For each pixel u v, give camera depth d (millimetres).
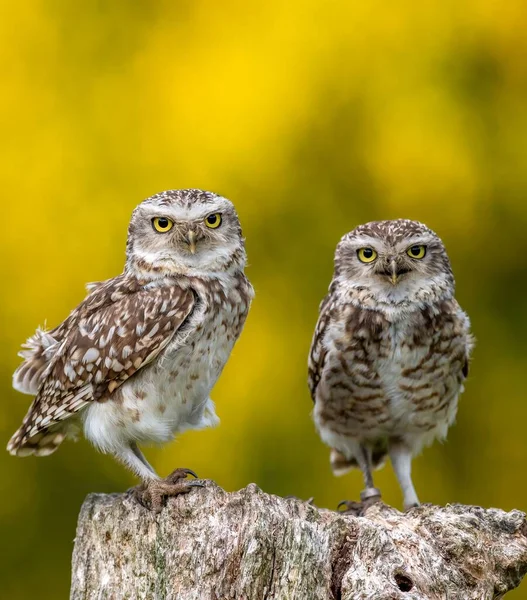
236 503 6566
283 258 13312
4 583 13430
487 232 13664
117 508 7016
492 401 13656
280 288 13234
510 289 13820
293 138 13297
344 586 6098
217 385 12977
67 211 13234
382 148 13430
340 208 13367
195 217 7855
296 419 12867
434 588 6203
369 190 13453
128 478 13211
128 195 13227
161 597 6691
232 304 7965
